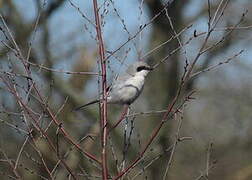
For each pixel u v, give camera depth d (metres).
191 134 17.42
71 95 13.91
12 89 6.42
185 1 15.95
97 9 6.71
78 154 10.79
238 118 18.14
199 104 19.16
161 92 15.95
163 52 15.96
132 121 6.68
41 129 6.37
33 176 9.93
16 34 13.43
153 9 15.98
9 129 9.55
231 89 18.30
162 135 14.82
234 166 17.03
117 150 13.84
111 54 6.64
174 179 16.50
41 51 13.23
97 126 13.37
